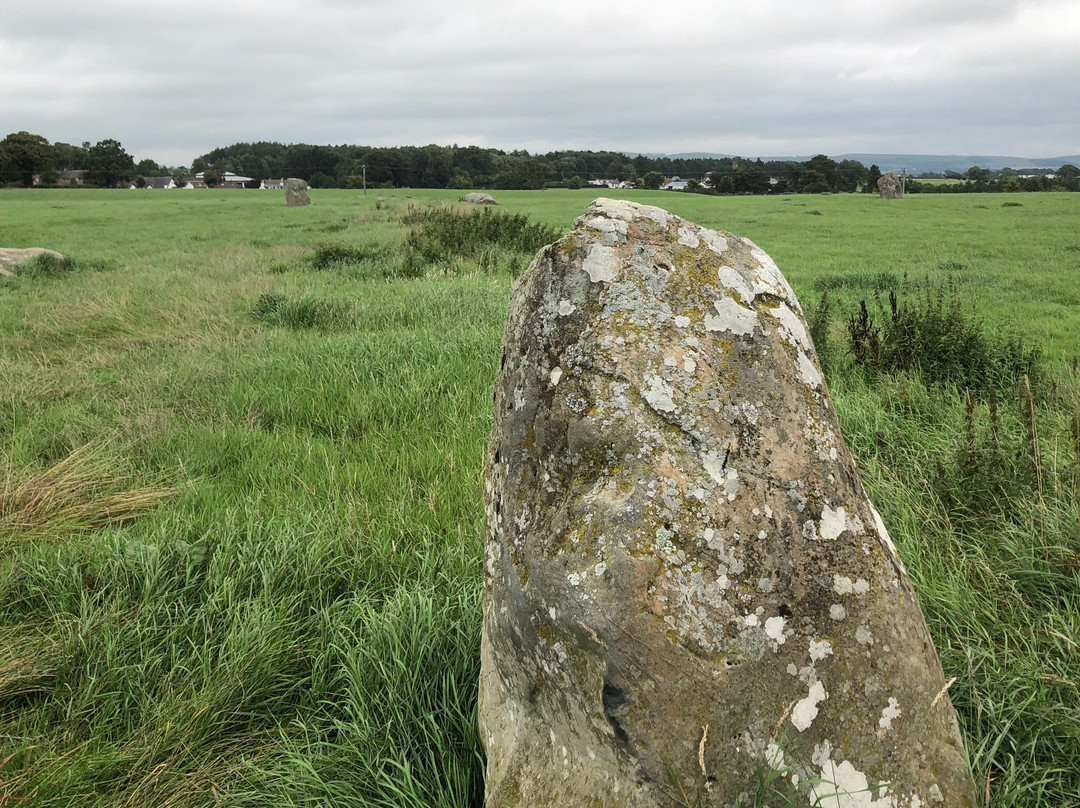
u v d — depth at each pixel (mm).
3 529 4285
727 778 1747
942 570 3320
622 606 1732
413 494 4586
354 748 2592
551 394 2084
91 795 2568
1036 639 2795
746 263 2246
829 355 7148
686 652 1725
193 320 10070
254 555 3754
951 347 6559
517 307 2330
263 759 2729
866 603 1884
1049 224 26531
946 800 1877
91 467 5164
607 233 2164
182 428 6031
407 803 2352
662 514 1821
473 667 2869
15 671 3094
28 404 6582
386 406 6223
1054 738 2338
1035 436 3947
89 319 10289
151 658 3133
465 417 5895
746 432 1956
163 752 2729
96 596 3504
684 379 1979
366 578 3771
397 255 15789
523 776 2064
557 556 1875
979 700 2408
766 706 1771
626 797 1771
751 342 2072
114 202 52000
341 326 9516
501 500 2242
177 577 3643
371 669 2922
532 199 57031
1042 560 3262
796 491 1926
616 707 1745
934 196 54281
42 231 27312
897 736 1849
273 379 7070
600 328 2047
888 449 4699
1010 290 12211
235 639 3174
